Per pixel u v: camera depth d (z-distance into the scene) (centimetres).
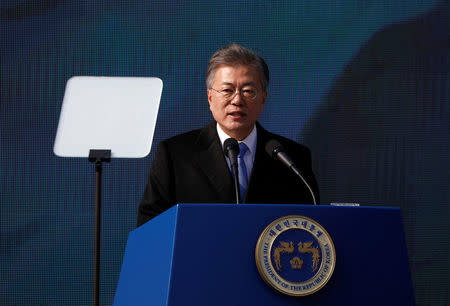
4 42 1336
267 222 362
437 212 1316
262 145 726
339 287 363
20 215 1291
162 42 1357
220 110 696
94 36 1352
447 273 1301
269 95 1344
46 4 1346
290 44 1355
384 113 1336
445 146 1326
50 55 1341
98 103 816
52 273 1282
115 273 1291
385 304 368
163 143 756
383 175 1324
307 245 360
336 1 1357
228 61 693
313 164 1329
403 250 382
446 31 1342
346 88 1343
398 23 1348
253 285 350
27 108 1327
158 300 356
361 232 377
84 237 1295
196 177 711
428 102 1334
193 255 348
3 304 1270
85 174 1309
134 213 1309
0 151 1309
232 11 1363
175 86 1348
